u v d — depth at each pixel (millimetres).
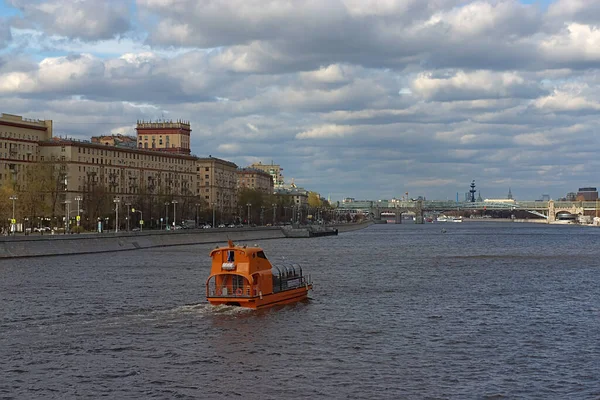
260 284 96500
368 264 178750
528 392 59562
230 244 96188
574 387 60875
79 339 77562
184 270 149625
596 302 106875
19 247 179375
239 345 75250
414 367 66875
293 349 73750
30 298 105438
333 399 57875
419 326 86250
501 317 92875
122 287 119062
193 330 82438
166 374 64625
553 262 188750
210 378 63469
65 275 137000
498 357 70562
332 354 71750
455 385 61406
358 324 87062
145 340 77250
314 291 117750
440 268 167500
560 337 80000
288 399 57875
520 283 133250
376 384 61656
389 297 111250
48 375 64188
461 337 79875
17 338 78000
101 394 59125
